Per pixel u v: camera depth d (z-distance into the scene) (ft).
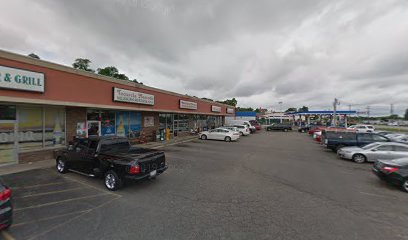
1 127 27.68
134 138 53.31
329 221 14.21
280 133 110.11
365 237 12.29
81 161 22.79
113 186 19.44
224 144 57.62
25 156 30.07
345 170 29.60
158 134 61.77
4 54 22.45
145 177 19.63
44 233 12.28
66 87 29.63
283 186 21.75
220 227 13.15
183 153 41.55
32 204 16.42
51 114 33.42
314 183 23.00
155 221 13.82
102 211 15.26
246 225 13.46
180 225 13.32
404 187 20.53
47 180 22.58
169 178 24.08
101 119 43.27
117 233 12.27
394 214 15.49
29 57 24.93
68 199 17.48
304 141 68.69
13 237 11.90
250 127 111.86
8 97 22.88
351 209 16.24
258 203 17.15
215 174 26.08
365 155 34.55
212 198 18.11
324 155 42.29
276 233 12.56
